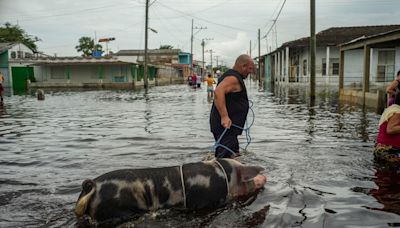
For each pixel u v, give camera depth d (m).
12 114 15.13
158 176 4.54
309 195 5.05
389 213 4.48
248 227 4.11
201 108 17.06
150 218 4.35
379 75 29.06
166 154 7.29
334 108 15.94
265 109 15.86
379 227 4.11
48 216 4.44
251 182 5.16
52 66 47.88
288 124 11.21
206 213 4.51
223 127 6.07
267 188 5.31
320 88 32.22
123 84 45.34
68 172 6.18
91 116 14.16
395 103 6.69
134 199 4.34
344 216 4.39
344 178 5.73
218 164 4.95
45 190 5.31
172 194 4.52
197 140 8.73
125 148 7.94
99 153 7.50
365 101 17.25
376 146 6.89
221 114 5.89
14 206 4.74
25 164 6.73
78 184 5.55
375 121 11.63
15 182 5.68
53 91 36.00
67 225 4.21
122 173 4.42
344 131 9.81
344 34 37.84
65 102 21.58
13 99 24.48
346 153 7.24
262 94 26.41
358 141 8.42
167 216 4.41
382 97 15.16
